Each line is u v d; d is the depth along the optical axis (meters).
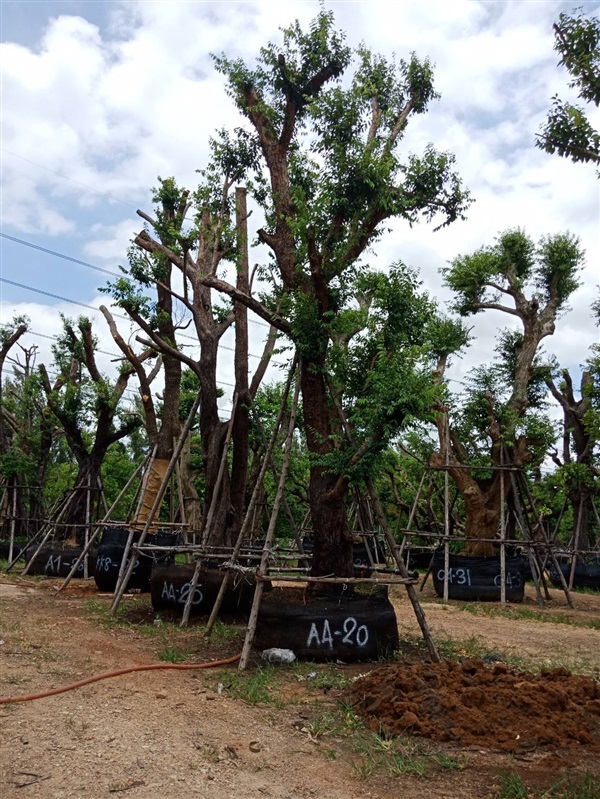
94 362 18.95
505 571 16.08
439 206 10.64
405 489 27.78
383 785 4.60
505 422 19.23
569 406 23.72
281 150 10.76
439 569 16.47
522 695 5.82
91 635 9.36
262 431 12.22
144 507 15.19
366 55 10.55
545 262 21.75
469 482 18.80
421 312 9.22
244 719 5.81
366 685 6.31
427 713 5.63
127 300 12.58
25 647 8.30
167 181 13.72
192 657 8.11
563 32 7.06
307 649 7.85
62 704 5.95
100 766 4.61
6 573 17.20
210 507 11.42
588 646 10.37
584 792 4.41
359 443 8.37
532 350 20.88
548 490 23.58
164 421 15.53
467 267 21.70
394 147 10.60
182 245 12.87
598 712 5.77
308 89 10.91
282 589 10.09
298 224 8.75
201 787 4.39
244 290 12.29
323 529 8.94
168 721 5.63
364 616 8.02
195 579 10.60
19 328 23.94
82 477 18.97
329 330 8.90
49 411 21.56
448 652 8.98
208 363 12.76
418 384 7.96
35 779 4.36
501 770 4.80
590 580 21.12
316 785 4.55
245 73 10.96
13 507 21.16
